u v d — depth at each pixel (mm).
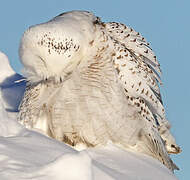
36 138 9164
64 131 11070
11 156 8102
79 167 7930
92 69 11000
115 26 11898
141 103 11375
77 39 10656
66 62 10656
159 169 10578
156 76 11945
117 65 11211
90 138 10992
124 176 9508
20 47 10797
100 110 10922
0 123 9438
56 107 11008
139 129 11266
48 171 7809
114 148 10898
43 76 10883
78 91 10914
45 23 10656
